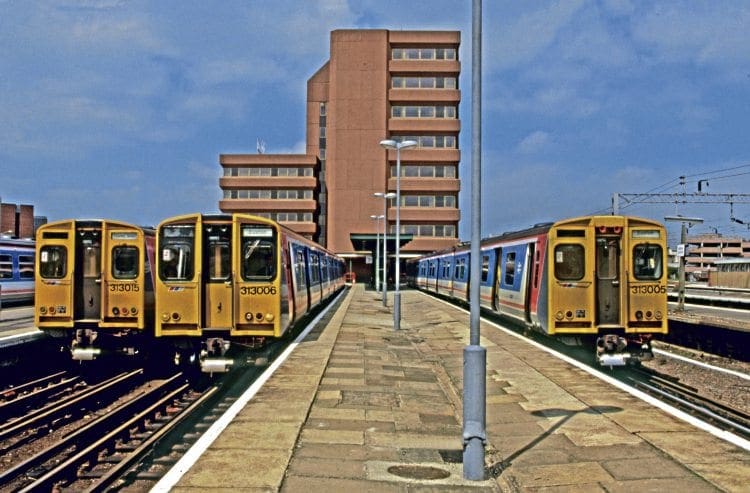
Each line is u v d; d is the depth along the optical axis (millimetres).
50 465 9344
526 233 20016
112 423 11672
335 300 44562
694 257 129250
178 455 9484
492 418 10656
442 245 85500
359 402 11945
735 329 19844
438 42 87062
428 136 86812
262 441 8906
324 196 97062
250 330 15148
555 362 16000
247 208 89812
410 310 38844
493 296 24484
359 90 86125
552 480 7535
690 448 8555
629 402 11461
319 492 7066
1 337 16219
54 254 16469
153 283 17312
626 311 15836
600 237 16266
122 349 16391
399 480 7539
